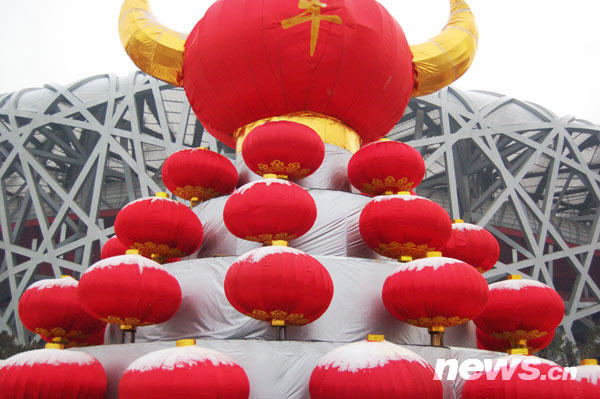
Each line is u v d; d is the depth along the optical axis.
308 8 12.04
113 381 10.38
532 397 8.89
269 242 10.55
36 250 34.94
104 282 9.72
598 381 10.54
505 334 11.84
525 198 34.28
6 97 37.28
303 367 9.50
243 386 8.16
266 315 9.21
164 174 13.51
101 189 33.56
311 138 11.52
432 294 9.57
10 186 39.66
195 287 11.30
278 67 12.23
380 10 12.98
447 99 35.00
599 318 40.19
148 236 11.25
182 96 35.31
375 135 14.38
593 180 36.12
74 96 35.19
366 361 8.05
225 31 12.45
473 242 13.28
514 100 37.16
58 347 9.84
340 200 12.45
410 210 10.64
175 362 7.82
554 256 34.28
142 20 14.29
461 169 36.47
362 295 10.99
